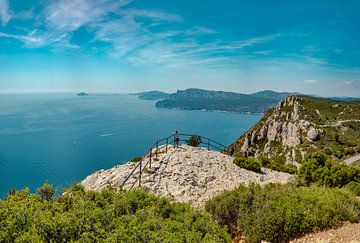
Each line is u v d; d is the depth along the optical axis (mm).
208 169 17734
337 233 8750
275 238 8852
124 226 5586
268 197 10336
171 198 12781
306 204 9922
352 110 127875
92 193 7461
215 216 10203
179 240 5180
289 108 131000
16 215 5473
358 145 83938
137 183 14672
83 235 5043
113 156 129000
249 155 114125
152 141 173750
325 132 97250
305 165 18281
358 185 15023
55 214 6062
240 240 9328
